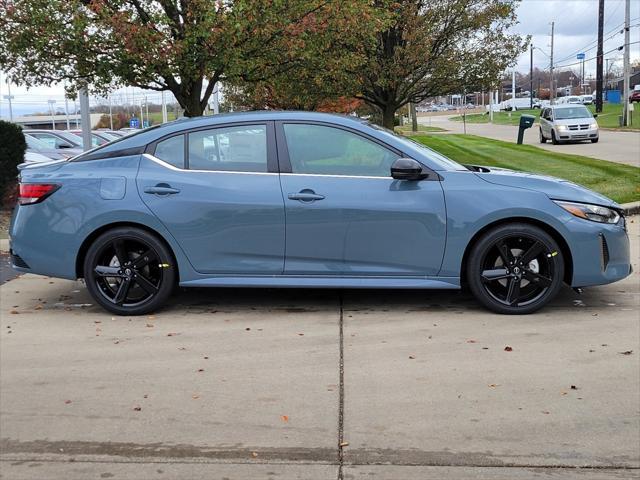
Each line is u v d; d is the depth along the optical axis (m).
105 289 5.82
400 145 5.64
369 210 5.49
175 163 5.70
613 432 3.68
